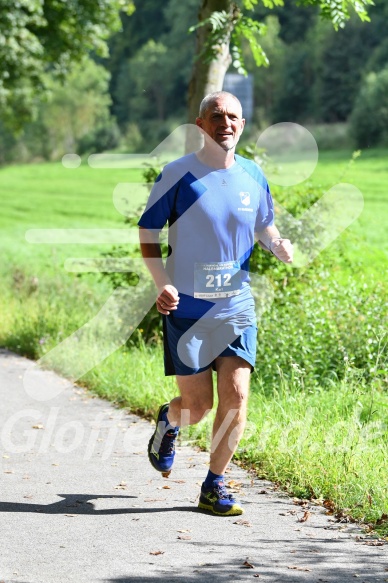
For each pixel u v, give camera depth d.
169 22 147.88
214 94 7.15
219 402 7.21
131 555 6.33
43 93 40.56
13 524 7.01
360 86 106.12
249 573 5.99
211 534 6.79
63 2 37.03
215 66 14.85
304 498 7.70
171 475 8.40
